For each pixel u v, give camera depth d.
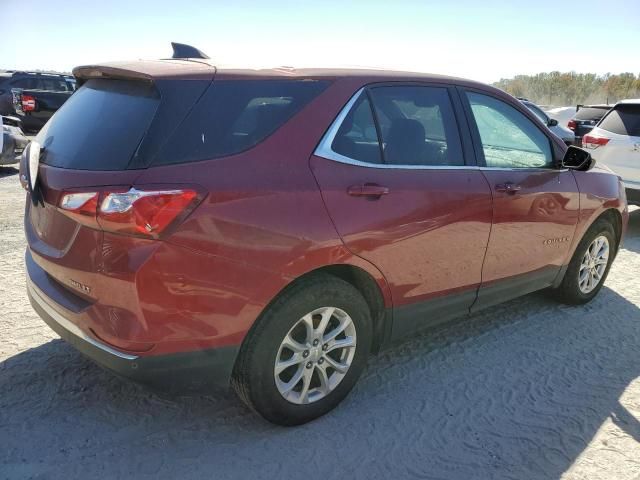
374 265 2.80
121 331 2.25
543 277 4.02
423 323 3.26
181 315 2.28
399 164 2.95
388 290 2.93
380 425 2.87
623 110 7.66
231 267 2.34
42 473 2.40
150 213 2.14
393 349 3.72
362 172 2.77
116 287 2.22
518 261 3.68
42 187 2.51
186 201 2.21
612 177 4.51
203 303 2.31
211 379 2.47
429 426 2.88
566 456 2.68
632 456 2.70
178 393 2.46
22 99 15.67
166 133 2.29
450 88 3.34
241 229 2.34
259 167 2.45
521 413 3.02
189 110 2.37
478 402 3.12
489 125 3.51
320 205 2.57
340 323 2.82
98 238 2.24
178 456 2.57
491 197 3.32
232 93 2.50
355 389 3.20
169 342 2.29
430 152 3.12
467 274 3.33
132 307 2.22
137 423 2.79
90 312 2.32
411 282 3.02
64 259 2.40
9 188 8.55
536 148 3.83
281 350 2.62
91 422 2.78
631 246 6.69
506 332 4.05
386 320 3.05
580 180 4.09
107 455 2.55
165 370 2.33
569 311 4.49
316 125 2.67
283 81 2.66
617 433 2.88
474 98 3.47
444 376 3.39
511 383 3.33
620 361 3.67
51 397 2.96
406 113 3.07
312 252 2.53
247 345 2.51
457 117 3.31
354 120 2.82
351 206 2.67
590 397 3.21
